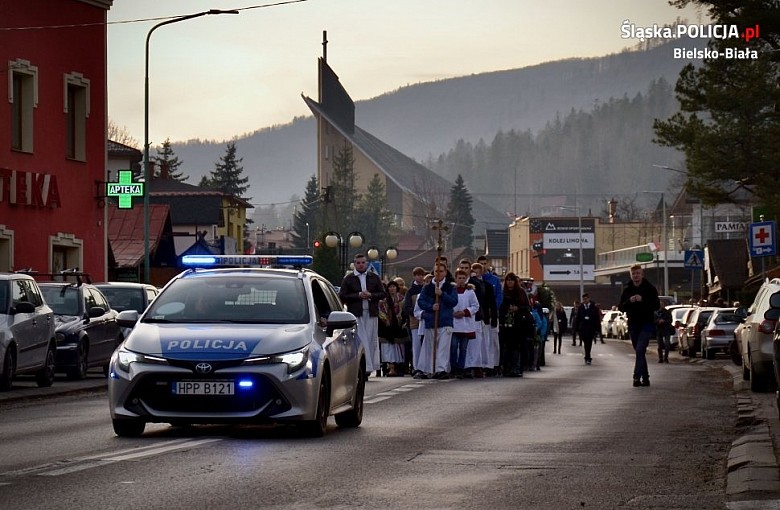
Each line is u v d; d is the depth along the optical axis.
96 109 58.03
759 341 31.11
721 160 59.31
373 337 36.38
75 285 39.06
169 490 13.00
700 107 61.44
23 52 53.38
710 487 13.93
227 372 17.88
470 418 22.64
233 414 17.84
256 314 19.48
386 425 21.22
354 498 12.65
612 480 14.42
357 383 21.19
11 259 52.16
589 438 19.16
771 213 55.09
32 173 53.47
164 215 86.94
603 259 175.50
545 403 26.45
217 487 13.26
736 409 25.20
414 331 37.88
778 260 73.44
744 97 58.81
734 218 135.00
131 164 108.19
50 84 54.97
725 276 90.25
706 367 49.44
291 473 14.52
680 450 17.64
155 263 87.38
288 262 23.16
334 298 22.02
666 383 35.25
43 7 54.47
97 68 57.94
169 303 19.72
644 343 33.38
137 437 18.56
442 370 36.88
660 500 12.89
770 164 59.03
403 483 13.83
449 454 16.73
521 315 38.94
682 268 147.75
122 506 11.91
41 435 19.39
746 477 14.28
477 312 37.62
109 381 18.30
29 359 32.84
